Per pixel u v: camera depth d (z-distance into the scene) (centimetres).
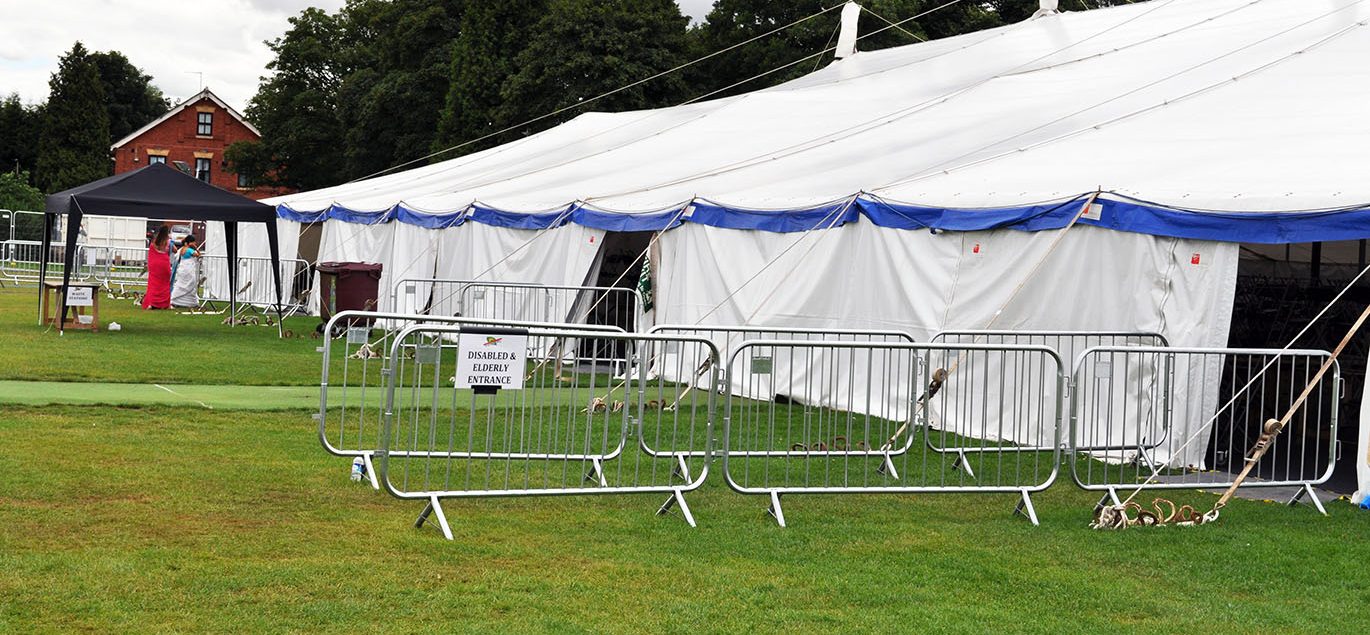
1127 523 824
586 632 566
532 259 1867
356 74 5850
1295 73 1420
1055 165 1304
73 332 1994
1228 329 1059
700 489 916
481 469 961
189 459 948
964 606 628
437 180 2517
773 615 600
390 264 2267
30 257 4106
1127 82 1634
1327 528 843
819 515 841
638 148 2138
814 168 1619
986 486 883
